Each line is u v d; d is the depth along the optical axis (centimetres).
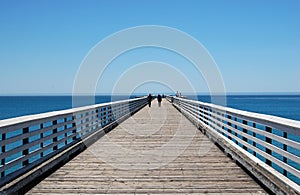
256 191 547
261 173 557
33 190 554
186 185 582
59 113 772
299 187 448
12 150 531
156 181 608
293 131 464
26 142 590
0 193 463
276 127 536
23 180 530
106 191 551
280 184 486
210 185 581
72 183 594
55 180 612
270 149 569
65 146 802
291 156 480
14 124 532
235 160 754
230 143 850
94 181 607
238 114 782
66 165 729
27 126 587
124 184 590
